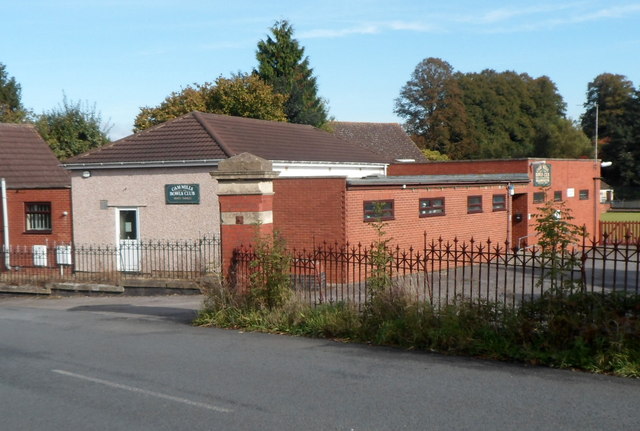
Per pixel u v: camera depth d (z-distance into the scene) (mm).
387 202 20828
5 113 53031
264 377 7738
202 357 8938
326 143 28641
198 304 15594
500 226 27219
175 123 23781
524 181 28875
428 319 9344
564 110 76125
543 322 8445
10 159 27547
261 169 11594
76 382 7781
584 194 34562
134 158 21859
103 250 20484
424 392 6938
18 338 11125
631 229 34812
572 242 8492
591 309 8242
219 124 24125
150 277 19781
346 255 10922
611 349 7633
